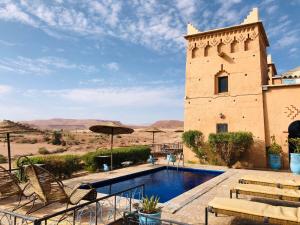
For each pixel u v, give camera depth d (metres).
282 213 5.31
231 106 17.75
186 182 13.34
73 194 6.76
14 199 8.03
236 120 17.50
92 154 14.68
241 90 17.52
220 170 15.32
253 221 6.71
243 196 9.15
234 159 16.59
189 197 8.91
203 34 19.09
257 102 16.97
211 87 18.59
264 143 16.48
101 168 15.09
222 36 18.45
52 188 6.70
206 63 18.94
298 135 18.97
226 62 18.19
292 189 7.50
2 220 6.22
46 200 6.26
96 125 14.00
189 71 19.50
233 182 11.55
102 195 9.03
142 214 5.48
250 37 17.48
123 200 8.32
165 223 6.51
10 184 7.26
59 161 12.27
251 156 16.80
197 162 18.53
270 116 16.67
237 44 18.00
